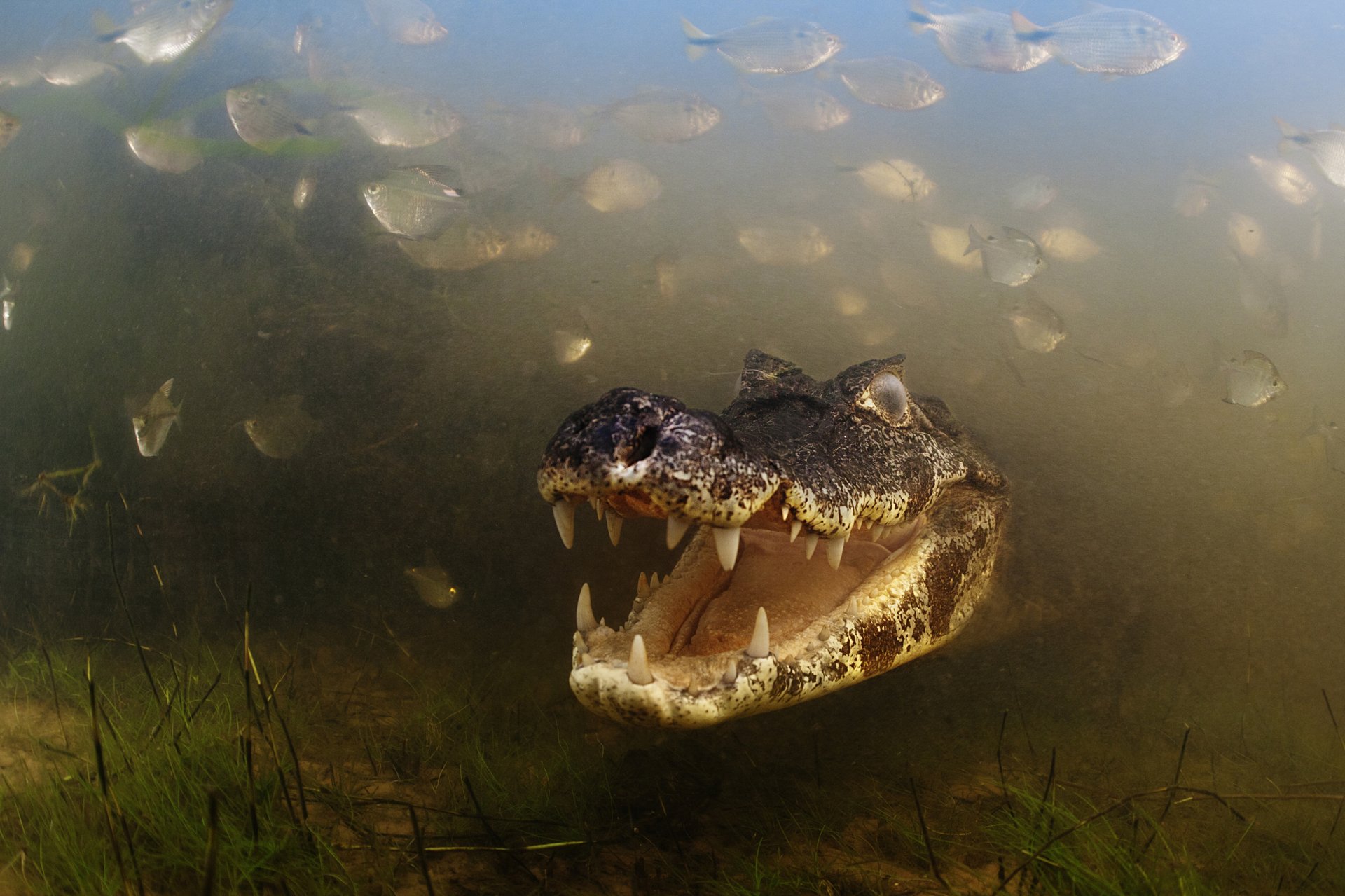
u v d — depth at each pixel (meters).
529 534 0.63
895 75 0.87
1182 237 0.97
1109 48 0.81
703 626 0.41
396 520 0.63
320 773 0.43
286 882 0.32
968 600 0.52
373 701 0.53
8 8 1.36
